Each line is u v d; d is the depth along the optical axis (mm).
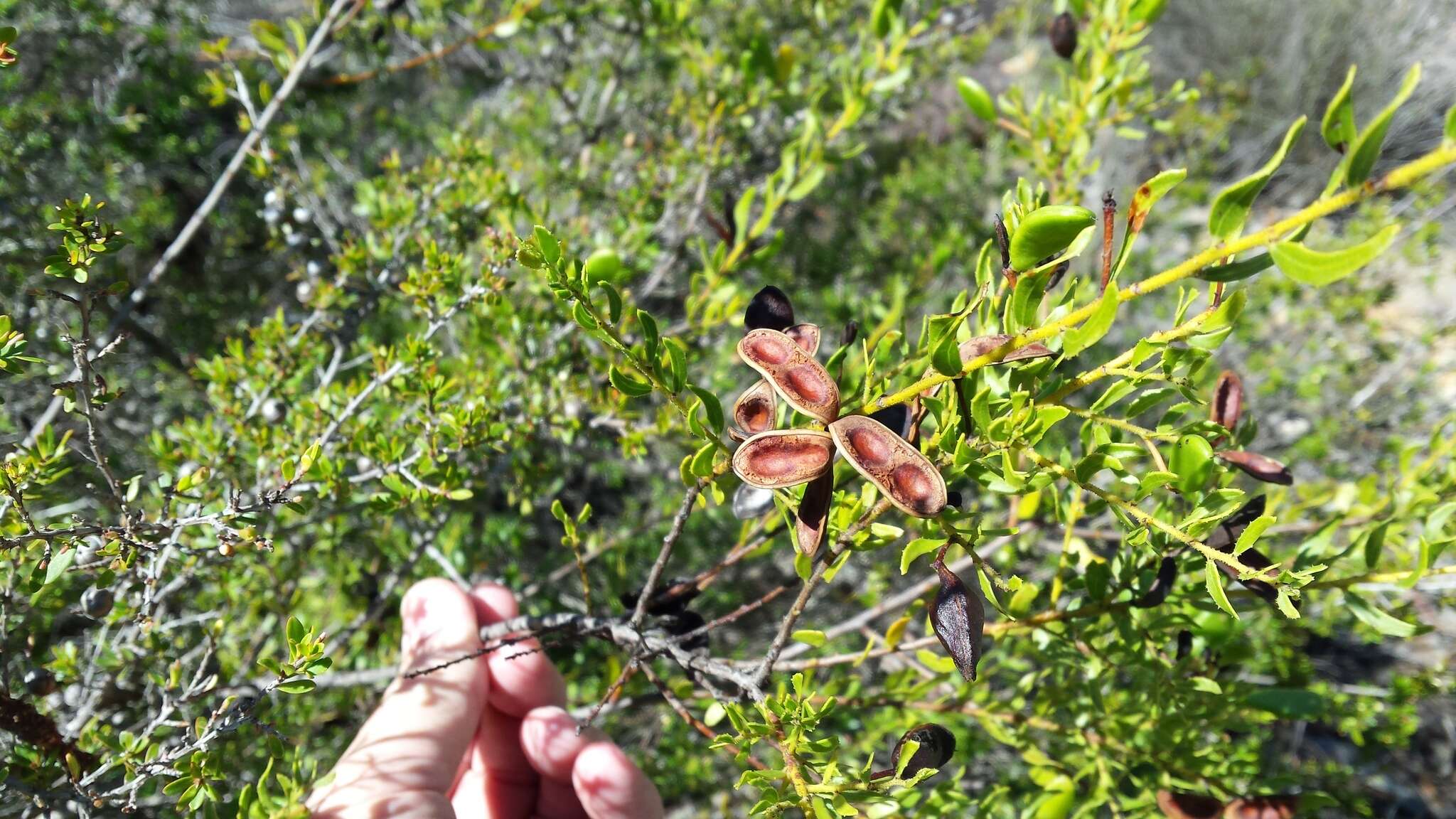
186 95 997
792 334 219
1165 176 159
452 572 500
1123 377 212
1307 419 1093
